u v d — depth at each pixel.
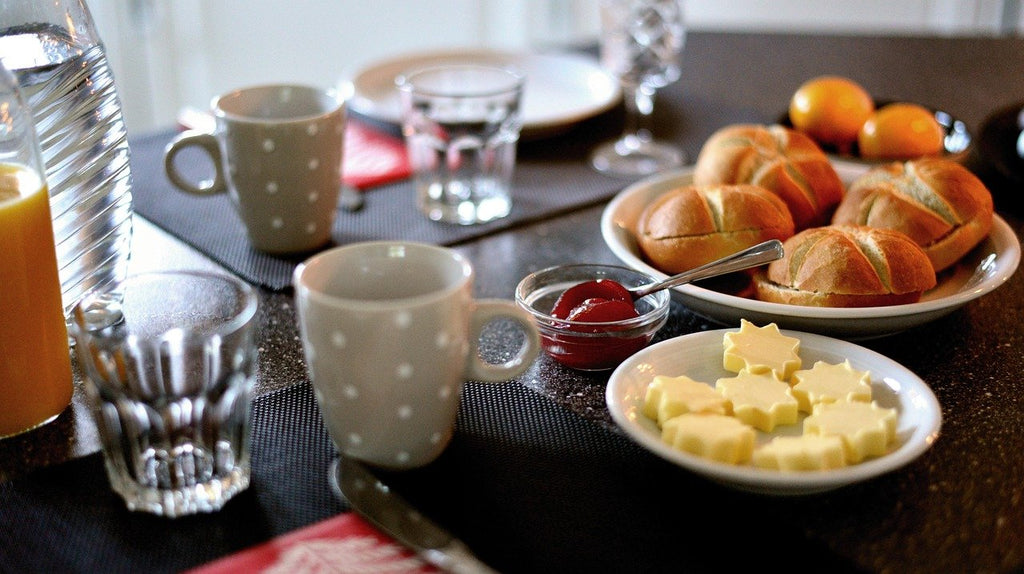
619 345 0.68
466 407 0.65
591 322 0.67
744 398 0.60
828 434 0.56
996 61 1.48
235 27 2.16
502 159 1.00
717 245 0.77
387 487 0.56
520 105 1.03
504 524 0.54
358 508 0.54
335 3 2.28
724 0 2.59
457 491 0.57
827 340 0.67
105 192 0.70
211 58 2.16
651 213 0.82
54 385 0.62
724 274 0.78
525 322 0.59
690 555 0.52
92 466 0.59
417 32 2.43
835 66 1.45
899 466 0.53
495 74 1.17
